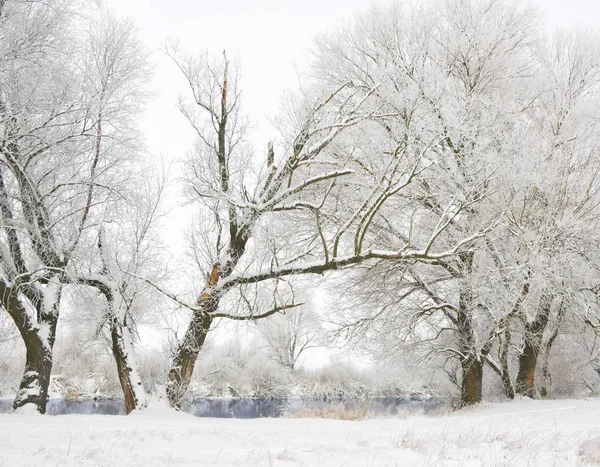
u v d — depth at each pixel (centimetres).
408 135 1390
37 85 1330
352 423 1177
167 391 1540
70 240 1436
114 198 1461
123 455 592
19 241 1423
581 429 984
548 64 1978
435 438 867
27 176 1358
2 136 1255
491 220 1653
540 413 1312
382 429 1027
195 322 1559
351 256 1483
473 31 1836
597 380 2680
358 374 3772
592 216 1745
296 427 1046
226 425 1080
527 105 1870
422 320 1912
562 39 2005
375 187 1429
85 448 626
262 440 801
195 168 1571
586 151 1792
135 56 1499
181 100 1570
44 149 1333
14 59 1287
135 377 1498
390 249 1780
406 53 1773
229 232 1630
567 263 1630
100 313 1568
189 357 1579
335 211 1641
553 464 631
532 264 1545
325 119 1622
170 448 679
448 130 1464
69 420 1027
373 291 1878
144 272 1603
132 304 1684
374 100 1739
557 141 1769
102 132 1455
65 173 1436
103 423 987
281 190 1662
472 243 1656
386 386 3466
